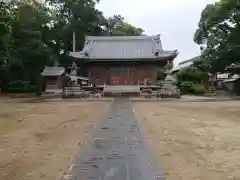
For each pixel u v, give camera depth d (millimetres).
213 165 8328
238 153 9602
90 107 23516
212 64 43375
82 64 44375
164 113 19672
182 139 11617
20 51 43938
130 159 8453
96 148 9773
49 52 47438
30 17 45125
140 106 24344
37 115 19062
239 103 27703
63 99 33438
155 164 8023
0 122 16266
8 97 38500
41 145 10680
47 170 7797
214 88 51906
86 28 71375
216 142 11203
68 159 8719
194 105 25625
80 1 71562
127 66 43906
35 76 49594
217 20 41812
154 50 43812
